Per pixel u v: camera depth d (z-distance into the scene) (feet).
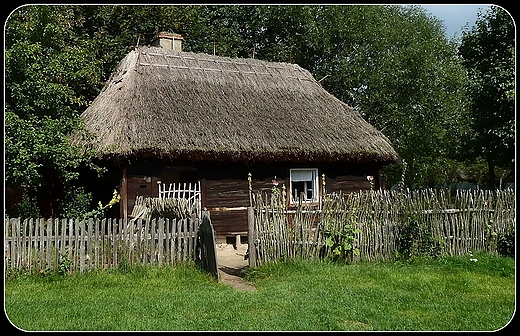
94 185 45.65
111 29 70.44
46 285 26.17
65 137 35.55
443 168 101.60
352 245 31.65
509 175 79.00
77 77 40.09
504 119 51.01
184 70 49.93
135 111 41.19
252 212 30.17
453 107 74.59
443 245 33.81
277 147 43.24
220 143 41.16
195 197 43.24
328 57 77.66
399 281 27.71
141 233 29.07
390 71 72.49
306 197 49.03
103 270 28.07
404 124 72.90
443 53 80.89
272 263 30.01
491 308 23.52
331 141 46.57
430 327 20.88
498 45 53.98
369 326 20.97
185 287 26.37
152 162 41.63
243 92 50.26
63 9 51.26
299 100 52.75
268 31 81.76
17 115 33.19
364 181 51.80
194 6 75.10
